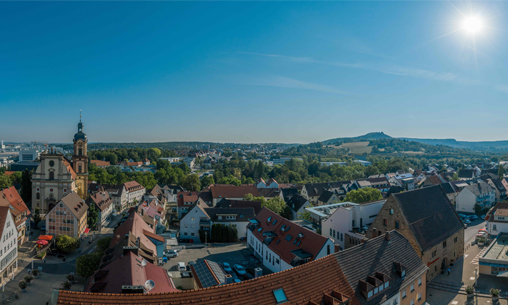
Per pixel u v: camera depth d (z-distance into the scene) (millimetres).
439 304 51344
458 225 72062
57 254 80062
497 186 153500
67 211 90625
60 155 115188
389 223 64125
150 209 100250
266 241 68812
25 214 92250
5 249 64250
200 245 87438
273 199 118500
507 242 76875
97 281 42531
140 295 26719
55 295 25297
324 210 96812
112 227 113875
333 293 33969
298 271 33906
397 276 41469
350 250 40250
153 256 55031
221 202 118750
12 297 56844
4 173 183500
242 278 63000
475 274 62875
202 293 28078
